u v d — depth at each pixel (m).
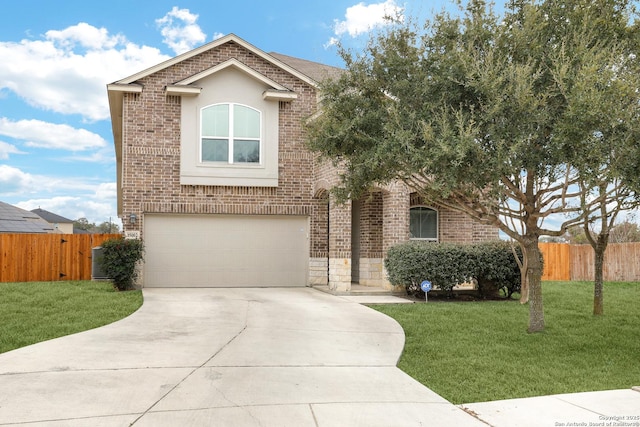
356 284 18.12
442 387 6.67
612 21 8.48
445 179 7.68
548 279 21.80
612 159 7.14
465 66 7.66
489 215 9.46
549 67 8.04
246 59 17.58
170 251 16.75
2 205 30.94
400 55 8.97
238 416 5.23
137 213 16.28
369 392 6.19
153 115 16.59
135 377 6.43
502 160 7.39
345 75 9.21
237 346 8.28
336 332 9.63
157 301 13.03
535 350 8.59
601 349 8.76
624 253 20.31
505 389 6.61
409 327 10.28
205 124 16.97
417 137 8.00
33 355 7.41
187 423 4.99
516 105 7.52
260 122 17.36
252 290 16.23
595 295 11.98
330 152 9.25
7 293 13.35
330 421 5.18
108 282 16.50
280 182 17.47
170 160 16.64
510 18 8.78
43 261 17.81
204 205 16.83
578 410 5.69
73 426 4.82
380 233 17.81
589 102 6.84
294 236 17.67
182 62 16.91
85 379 6.28
